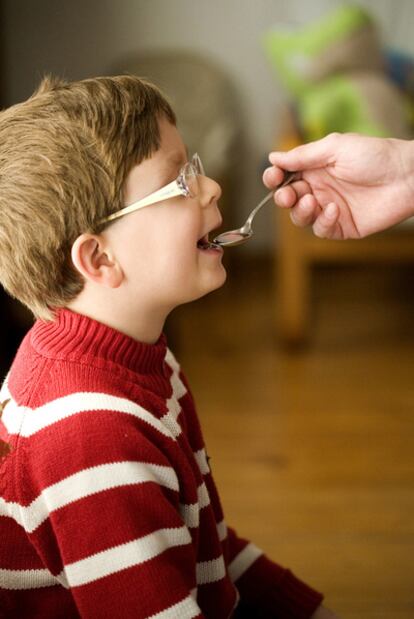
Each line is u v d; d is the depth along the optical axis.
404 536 1.94
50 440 1.19
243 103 4.09
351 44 3.06
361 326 3.29
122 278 1.26
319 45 3.05
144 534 1.16
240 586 1.46
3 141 1.25
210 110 3.94
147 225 1.25
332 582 1.83
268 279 3.91
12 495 1.22
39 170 1.23
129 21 4.01
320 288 3.73
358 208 1.51
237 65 4.06
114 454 1.17
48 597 1.26
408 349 3.06
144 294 1.27
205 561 1.31
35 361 1.26
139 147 1.24
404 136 2.90
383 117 2.88
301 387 2.75
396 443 2.36
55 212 1.23
